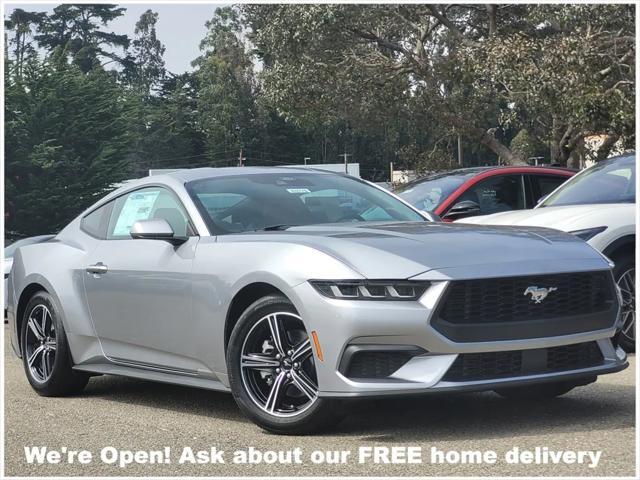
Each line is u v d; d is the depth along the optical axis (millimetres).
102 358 6016
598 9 21828
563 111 22188
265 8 27125
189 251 5316
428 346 4363
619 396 5430
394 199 6047
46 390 6398
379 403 5434
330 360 4441
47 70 64000
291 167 6281
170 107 104500
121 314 5777
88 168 63094
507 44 23031
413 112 28484
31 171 62500
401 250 4578
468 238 4816
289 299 4613
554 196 8398
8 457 4547
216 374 5105
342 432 4707
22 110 62969
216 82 90688
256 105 90188
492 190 9977
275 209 5559
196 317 5176
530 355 4531
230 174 5941
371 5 25766
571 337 4598
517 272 4508
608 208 7387
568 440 4363
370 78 27188
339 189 5941
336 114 28250
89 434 5008
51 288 6348
